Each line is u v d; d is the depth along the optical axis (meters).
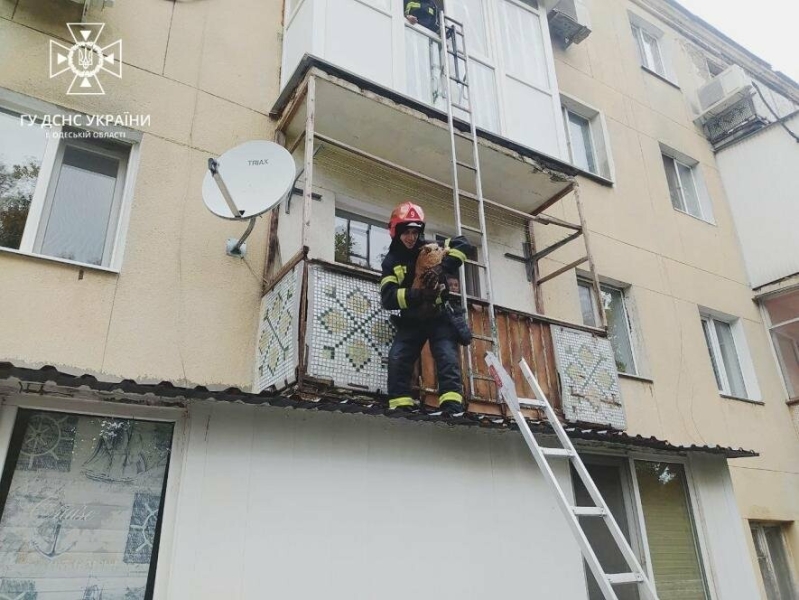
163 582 3.36
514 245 7.46
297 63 5.92
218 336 5.06
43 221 4.85
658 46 12.19
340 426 4.18
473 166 6.61
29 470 3.46
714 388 8.78
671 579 5.79
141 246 4.99
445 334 4.84
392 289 4.74
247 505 3.66
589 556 3.35
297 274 4.73
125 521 3.57
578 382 6.03
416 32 6.45
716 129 11.62
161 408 3.76
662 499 6.16
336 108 5.74
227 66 6.14
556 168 6.87
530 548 4.66
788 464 8.99
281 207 5.81
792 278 10.02
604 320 6.59
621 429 6.13
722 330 9.90
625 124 10.20
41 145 5.02
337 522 3.91
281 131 6.11
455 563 4.27
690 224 10.15
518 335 5.89
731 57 13.13
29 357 4.25
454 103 6.41
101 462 3.63
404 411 4.13
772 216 10.53
